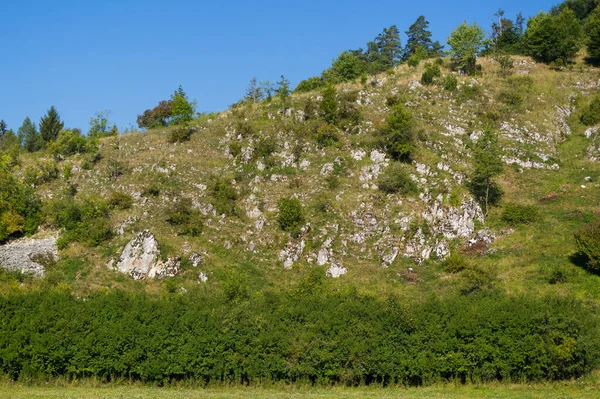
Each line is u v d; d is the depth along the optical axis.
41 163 60.41
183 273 45.16
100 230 48.22
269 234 50.00
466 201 51.84
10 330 32.06
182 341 32.75
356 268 46.50
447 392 30.75
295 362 32.56
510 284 42.19
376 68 91.94
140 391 30.17
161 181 57.06
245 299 37.16
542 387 31.36
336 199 53.19
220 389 31.64
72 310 33.31
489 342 32.78
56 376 32.22
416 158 57.88
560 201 53.16
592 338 31.72
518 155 61.06
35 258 45.69
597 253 40.62
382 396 29.28
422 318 33.75
